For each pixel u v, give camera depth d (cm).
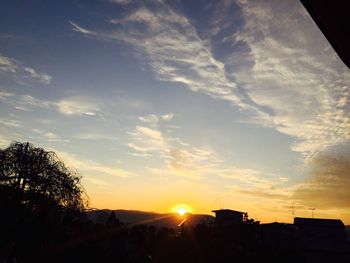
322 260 3369
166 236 1627
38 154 1270
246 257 1912
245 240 2441
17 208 1153
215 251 1802
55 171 1274
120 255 1262
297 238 3628
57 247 1163
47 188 1234
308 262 2964
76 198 1305
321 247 3519
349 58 231
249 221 2908
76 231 1235
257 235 2808
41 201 1204
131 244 1341
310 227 3966
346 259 3391
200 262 1681
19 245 1083
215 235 2036
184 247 1596
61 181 1276
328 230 3881
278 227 3569
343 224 3997
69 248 1184
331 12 189
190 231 1864
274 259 2056
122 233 1349
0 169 1188
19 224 1109
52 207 1231
